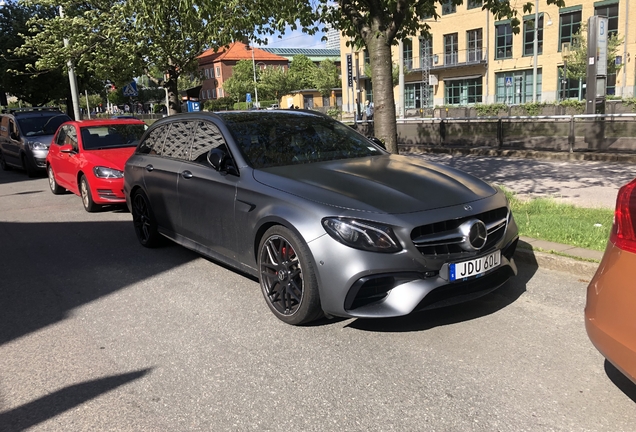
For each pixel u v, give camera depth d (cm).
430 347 362
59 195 1155
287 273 398
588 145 1308
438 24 5069
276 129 511
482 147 1553
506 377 319
